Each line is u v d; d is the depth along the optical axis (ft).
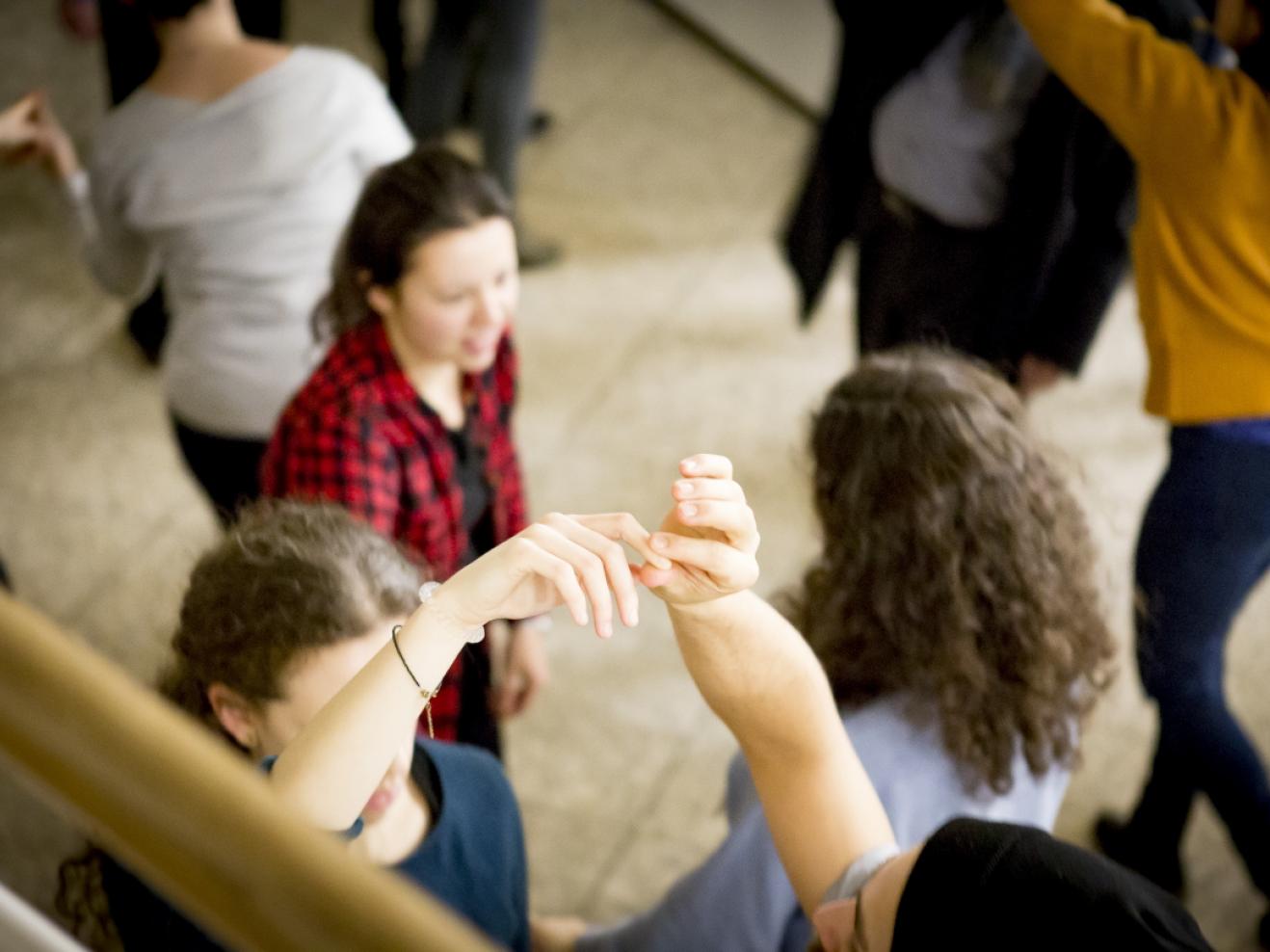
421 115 10.69
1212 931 7.37
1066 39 5.72
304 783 2.72
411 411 5.50
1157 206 5.87
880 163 7.56
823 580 4.57
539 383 10.51
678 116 12.99
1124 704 8.47
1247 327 5.79
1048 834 2.94
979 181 7.20
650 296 11.29
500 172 10.85
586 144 12.64
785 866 3.37
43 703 1.64
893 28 7.01
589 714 8.42
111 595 8.88
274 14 9.27
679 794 8.06
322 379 5.47
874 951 2.97
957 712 4.21
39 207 11.49
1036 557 4.24
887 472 4.32
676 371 10.68
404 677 2.73
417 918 1.54
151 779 1.59
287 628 3.73
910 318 7.94
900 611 4.28
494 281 5.40
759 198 12.27
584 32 13.79
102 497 9.50
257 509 4.26
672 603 2.97
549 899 7.54
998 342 7.70
